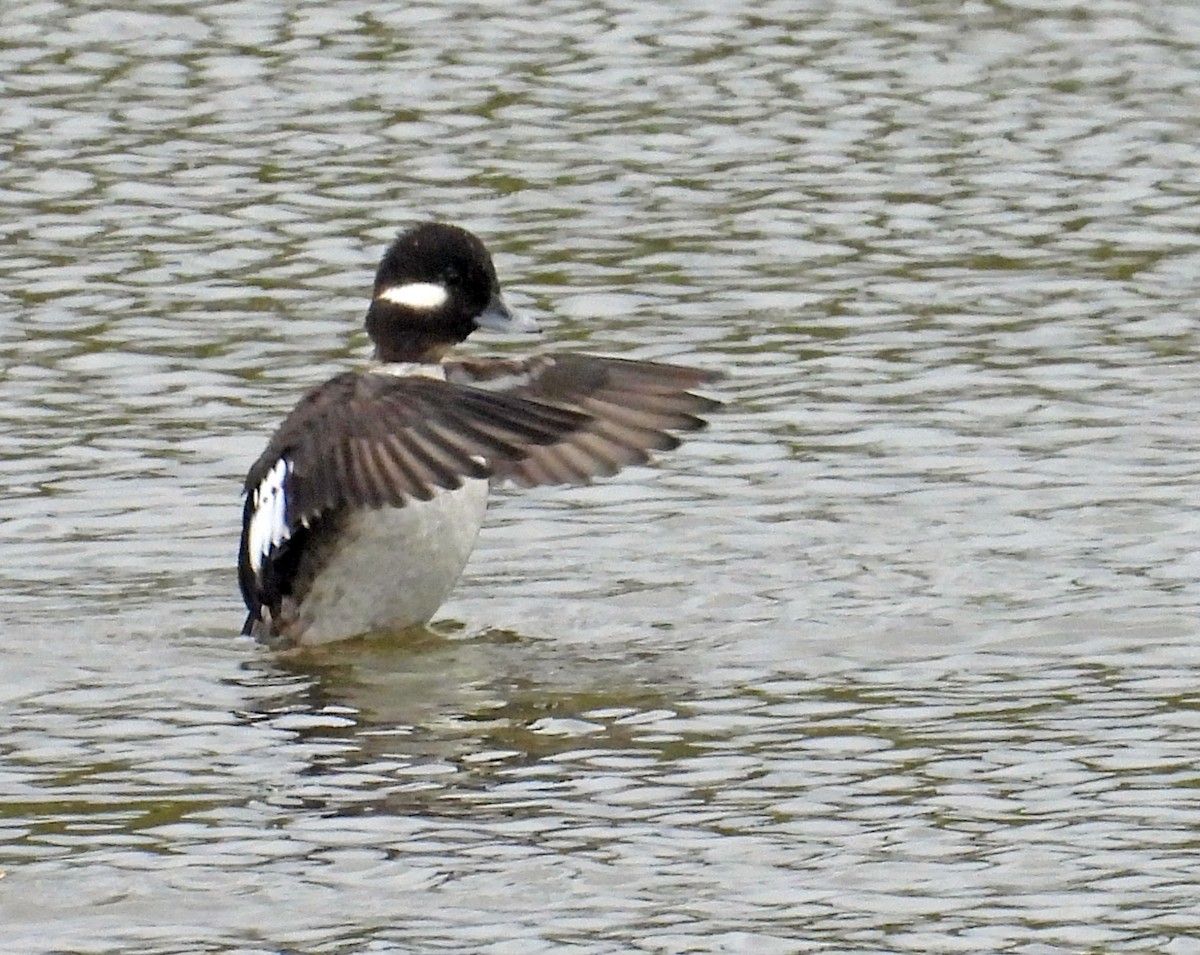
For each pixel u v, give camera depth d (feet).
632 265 64.39
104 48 80.69
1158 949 29.25
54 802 34.32
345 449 36.68
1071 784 34.47
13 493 49.49
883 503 48.55
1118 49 81.25
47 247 65.41
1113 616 42.04
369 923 30.22
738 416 53.93
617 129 74.38
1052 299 61.87
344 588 41.65
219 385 56.18
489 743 36.60
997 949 29.30
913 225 67.26
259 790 34.71
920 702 38.09
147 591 44.60
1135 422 53.01
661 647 41.22
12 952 29.63
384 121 74.90
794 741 36.40
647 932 29.86
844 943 29.48
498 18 83.87
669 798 34.17
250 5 84.74
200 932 30.07
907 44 81.71
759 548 46.32
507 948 29.45
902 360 57.67
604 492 49.60
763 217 67.77
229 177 70.44
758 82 78.23
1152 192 69.62
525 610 43.52
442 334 44.50
